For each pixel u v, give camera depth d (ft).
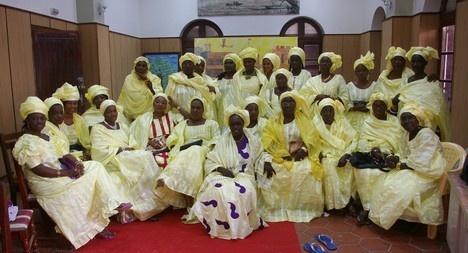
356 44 34.65
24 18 18.95
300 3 34.63
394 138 12.20
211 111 14.87
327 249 10.11
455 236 8.97
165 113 14.23
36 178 10.37
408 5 24.11
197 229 11.39
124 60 32.04
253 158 12.19
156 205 12.18
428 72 22.66
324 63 14.28
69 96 12.87
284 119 12.77
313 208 12.35
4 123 17.16
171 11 35.65
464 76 15.31
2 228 7.65
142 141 13.60
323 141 12.66
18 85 18.29
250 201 11.05
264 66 15.79
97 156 12.40
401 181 10.69
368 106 13.43
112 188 11.03
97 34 25.11
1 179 16.15
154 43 36.11
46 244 10.68
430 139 10.53
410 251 10.02
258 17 35.09
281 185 12.19
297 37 32.55
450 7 21.35
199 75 15.47
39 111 10.48
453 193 9.34
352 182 12.27
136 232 11.27
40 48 20.34
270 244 10.39
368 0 32.09
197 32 35.99
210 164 12.00
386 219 10.64
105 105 12.80
